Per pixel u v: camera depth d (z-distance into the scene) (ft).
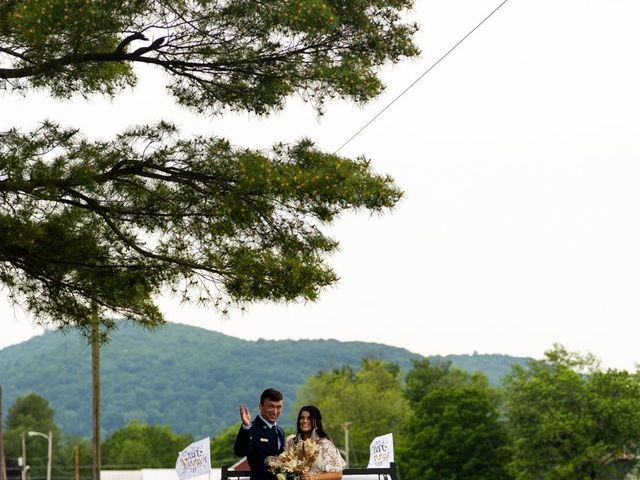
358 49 65.92
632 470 314.76
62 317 74.38
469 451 353.51
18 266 69.46
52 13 58.13
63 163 63.26
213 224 65.00
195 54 65.36
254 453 43.50
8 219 63.00
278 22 62.54
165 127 66.80
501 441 355.36
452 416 355.56
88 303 73.77
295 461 42.04
